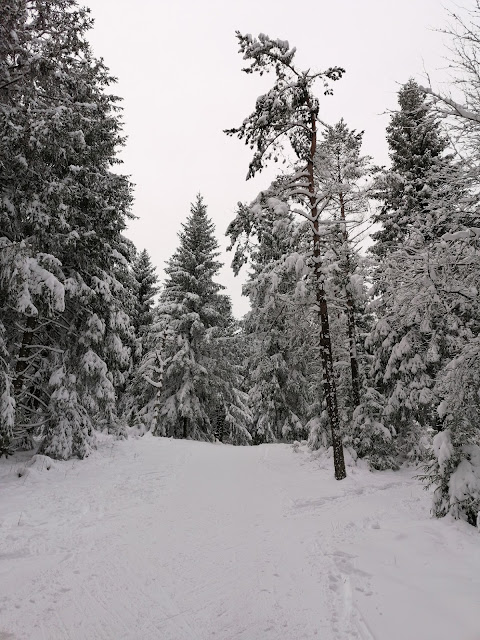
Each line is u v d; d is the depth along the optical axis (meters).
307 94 13.16
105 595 4.66
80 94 11.86
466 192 7.65
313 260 13.26
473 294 7.47
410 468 13.96
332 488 10.65
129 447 16.27
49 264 11.08
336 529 7.18
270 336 23.30
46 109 10.62
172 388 26.50
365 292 14.66
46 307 11.91
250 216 12.73
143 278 31.11
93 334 13.38
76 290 12.62
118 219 14.26
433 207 8.11
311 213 13.94
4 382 9.88
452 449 7.42
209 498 9.41
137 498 9.09
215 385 27.31
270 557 5.85
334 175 15.17
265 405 23.83
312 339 16.59
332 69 12.64
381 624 4.02
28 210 10.77
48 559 5.61
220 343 27.30
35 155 10.56
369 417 14.14
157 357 26.16
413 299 7.96
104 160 15.12
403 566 5.44
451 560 5.59
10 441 11.74
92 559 5.66
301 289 13.30
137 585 4.93
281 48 12.80
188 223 29.69
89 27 10.89
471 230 7.39
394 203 14.95
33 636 3.84
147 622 4.12
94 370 13.34
